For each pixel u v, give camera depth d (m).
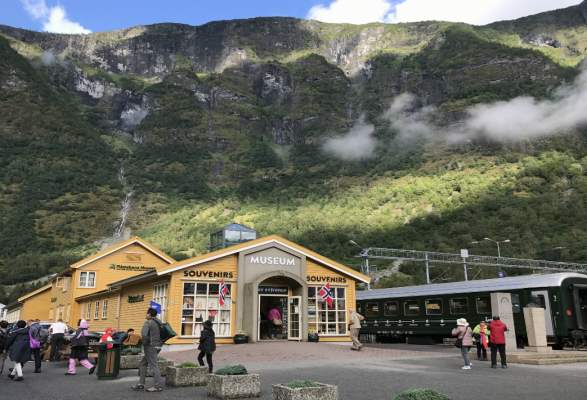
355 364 15.98
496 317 15.27
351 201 166.25
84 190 188.88
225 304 24.44
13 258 126.38
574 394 9.95
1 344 14.28
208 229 152.88
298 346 21.94
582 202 116.00
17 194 174.88
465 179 152.25
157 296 25.17
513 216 112.25
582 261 81.38
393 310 32.06
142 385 10.60
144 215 177.25
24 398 9.50
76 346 14.20
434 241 106.12
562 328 22.86
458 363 16.39
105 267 38.53
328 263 27.08
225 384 9.30
